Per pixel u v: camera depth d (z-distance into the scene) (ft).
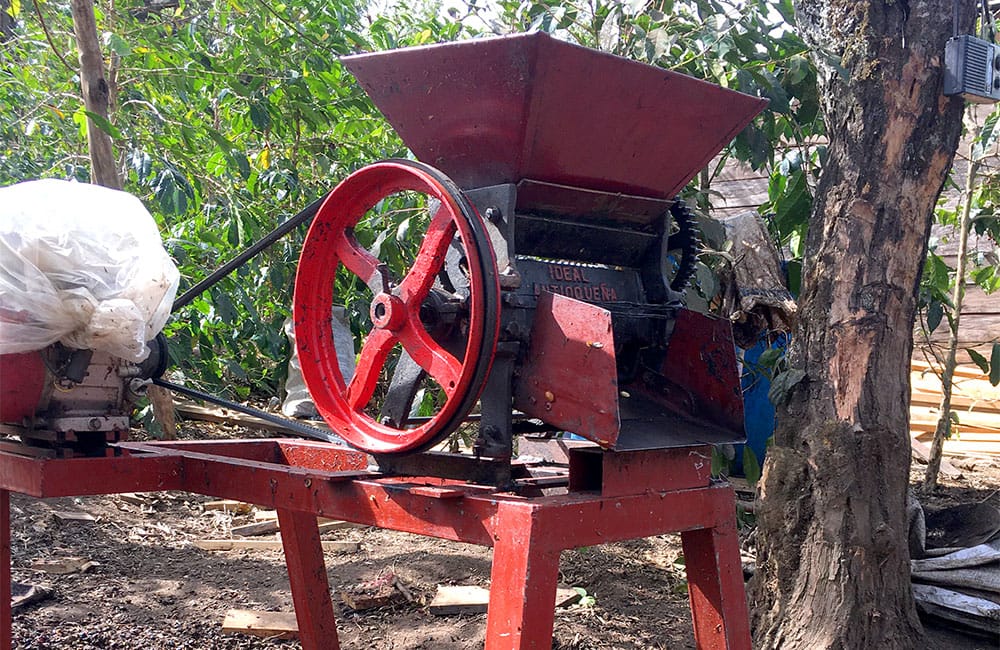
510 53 6.72
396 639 11.57
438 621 12.14
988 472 21.33
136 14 22.82
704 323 7.83
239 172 21.02
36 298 8.00
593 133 7.43
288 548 9.70
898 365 10.61
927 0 10.44
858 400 10.44
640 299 8.43
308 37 20.12
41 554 13.75
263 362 23.75
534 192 7.48
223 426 20.74
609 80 7.11
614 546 15.58
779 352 14.34
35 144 22.81
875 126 10.51
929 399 23.95
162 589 12.95
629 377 8.31
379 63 7.59
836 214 10.73
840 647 10.11
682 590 13.44
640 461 7.15
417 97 7.60
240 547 15.07
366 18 26.84
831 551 10.32
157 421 17.89
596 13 14.51
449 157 7.80
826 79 11.07
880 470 10.44
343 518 7.68
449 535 6.77
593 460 7.27
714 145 8.30
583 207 7.92
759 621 10.87
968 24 10.54
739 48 13.73
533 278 7.54
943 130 10.51
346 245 8.11
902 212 10.46
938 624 12.09
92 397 8.91
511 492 7.25
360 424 7.89
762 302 14.33
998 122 16.65
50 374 8.52
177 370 20.52
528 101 6.88
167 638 11.24
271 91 20.62
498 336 6.82
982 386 23.17
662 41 12.55
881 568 10.35
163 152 20.10
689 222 8.73
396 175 7.43
